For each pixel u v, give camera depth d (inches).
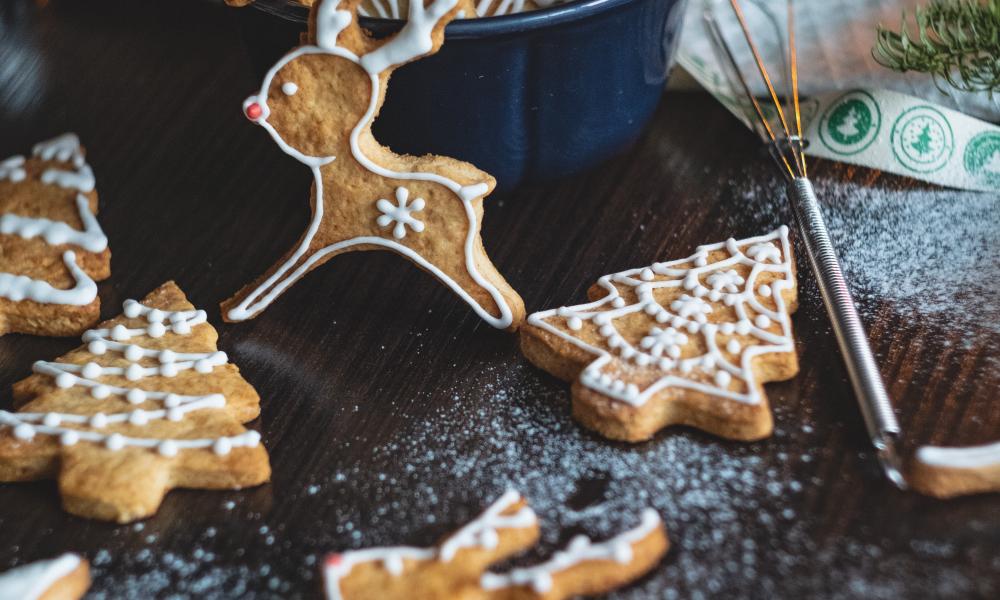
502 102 16.8
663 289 16.5
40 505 15.1
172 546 14.6
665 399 15.3
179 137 20.0
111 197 19.0
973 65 17.9
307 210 18.7
